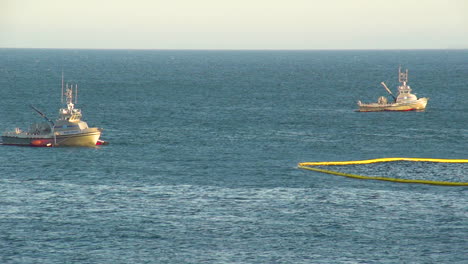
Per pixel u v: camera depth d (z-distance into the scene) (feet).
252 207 482.28
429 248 403.34
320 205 490.49
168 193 520.01
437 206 492.54
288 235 422.82
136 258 381.60
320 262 379.76
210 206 483.51
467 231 434.30
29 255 383.04
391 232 430.61
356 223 447.83
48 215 454.40
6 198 495.41
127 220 446.60
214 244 404.98
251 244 405.39
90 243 403.13
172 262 376.68
